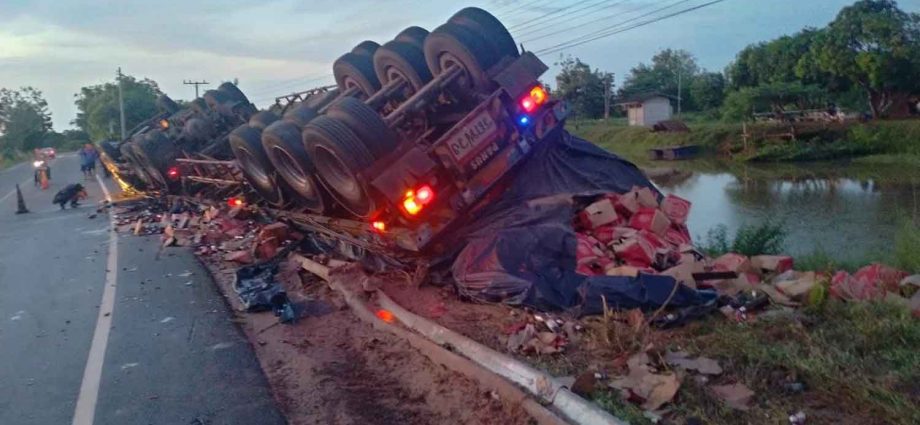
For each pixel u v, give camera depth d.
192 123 17.06
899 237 11.82
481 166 8.12
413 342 6.59
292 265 10.68
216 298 9.29
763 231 11.49
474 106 8.68
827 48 47.81
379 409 5.40
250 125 11.73
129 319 8.55
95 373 6.68
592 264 7.43
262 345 7.25
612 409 4.57
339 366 6.43
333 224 9.77
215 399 5.85
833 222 20.06
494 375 5.36
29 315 9.18
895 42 44.31
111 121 64.62
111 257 13.22
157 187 20.06
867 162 40.06
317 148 8.17
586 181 9.11
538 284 6.95
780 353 5.09
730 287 6.79
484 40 8.66
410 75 9.34
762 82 56.00
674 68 83.31
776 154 43.97
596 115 72.62
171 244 13.90
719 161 46.06
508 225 8.03
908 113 47.47
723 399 4.57
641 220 8.29
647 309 6.36
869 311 5.71
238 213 14.32
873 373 4.72
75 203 24.48
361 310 7.94
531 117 8.55
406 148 7.98
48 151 64.25
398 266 8.76
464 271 7.62
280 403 5.70
